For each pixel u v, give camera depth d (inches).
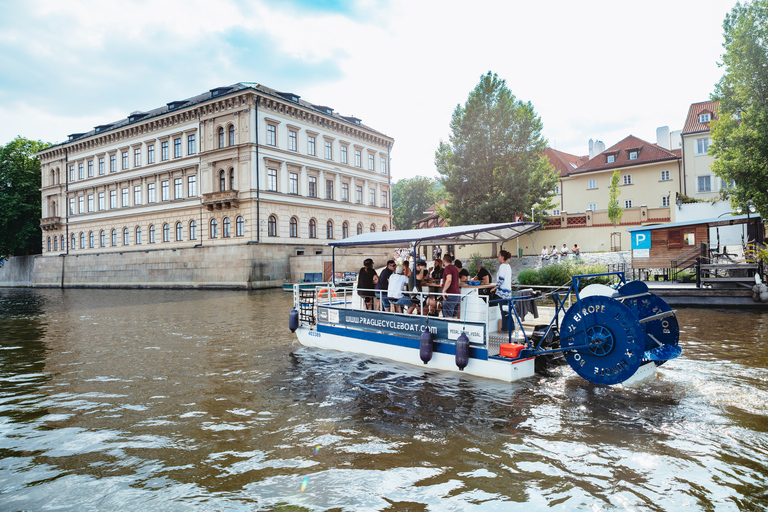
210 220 1601.9
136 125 1771.7
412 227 3011.8
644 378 314.5
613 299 286.8
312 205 1707.7
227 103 1541.6
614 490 173.2
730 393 280.5
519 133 1295.5
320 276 1461.6
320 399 289.9
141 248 1802.4
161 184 1743.4
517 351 315.0
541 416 249.8
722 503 163.2
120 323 696.4
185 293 1379.2
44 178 2171.5
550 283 861.2
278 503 169.5
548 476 184.9
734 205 882.8
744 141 821.2
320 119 1748.3
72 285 2000.5
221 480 188.5
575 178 1835.6
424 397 287.1
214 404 286.4
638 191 1690.5
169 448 221.5
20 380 358.0
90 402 297.9
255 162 1497.3
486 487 177.5
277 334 549.3
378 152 2057.1
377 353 397.4
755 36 814.5
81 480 191.9
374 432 233.6
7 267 2370.8
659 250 920.9
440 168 1385.3
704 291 669.3
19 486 188.1
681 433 223.3
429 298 380.8
